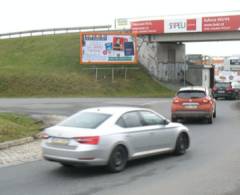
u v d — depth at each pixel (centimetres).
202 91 2138
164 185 871
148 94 5553
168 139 1175
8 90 5406
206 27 5803
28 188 859
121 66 6506
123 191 827
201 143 1445
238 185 866
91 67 6388
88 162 959
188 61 7200
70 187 864
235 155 1212
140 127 1091
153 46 6469
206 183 884
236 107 3288
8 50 7288
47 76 5788
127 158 1038
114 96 5203
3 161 1149
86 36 5747
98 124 1010
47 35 7838
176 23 5978
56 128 1019
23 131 1638
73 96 5188
